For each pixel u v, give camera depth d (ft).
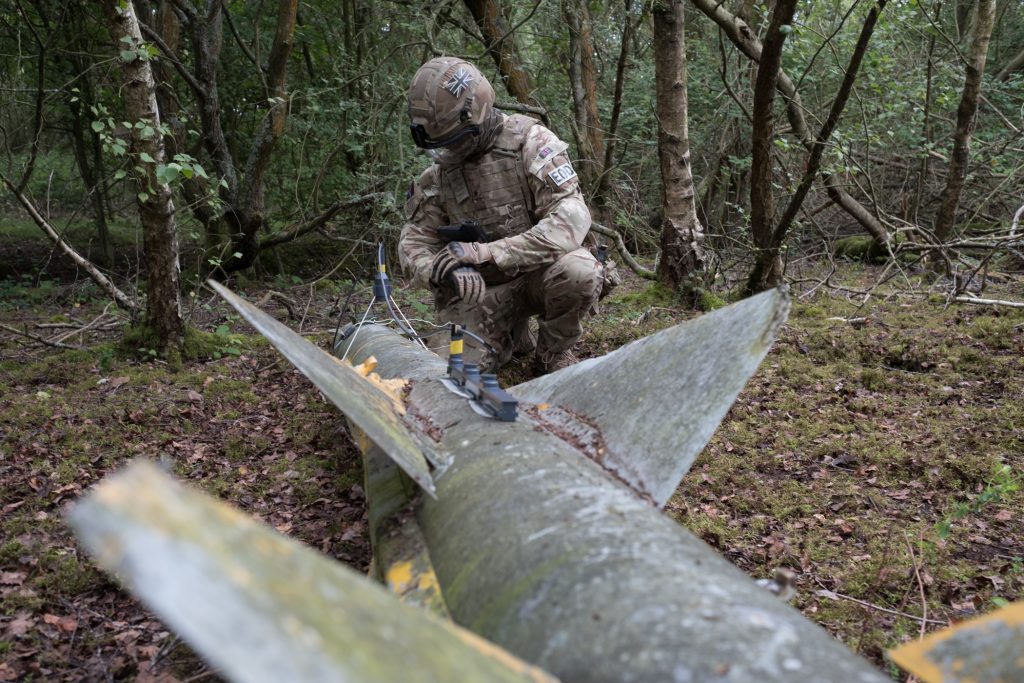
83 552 9.40
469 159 12.94
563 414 7.36
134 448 12.92
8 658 7.40
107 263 33.94
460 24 28.78
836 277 28.07
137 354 18.47
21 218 43.29
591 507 4.64
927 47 34.71
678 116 22.70
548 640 3.61
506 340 14.56
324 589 2.06
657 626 3.30
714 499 10.39
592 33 31.71
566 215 12.60
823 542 9.18
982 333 17.98
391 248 28.35
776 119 29.55
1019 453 11.48
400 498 6.47
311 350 6.61
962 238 27.86
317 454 12.66
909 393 14.57
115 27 16.51
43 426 13.87
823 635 3.30
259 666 1.65
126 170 18.13
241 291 28.45
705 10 22.91
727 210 41.91
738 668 2.90
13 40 29.96
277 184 37.45
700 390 6.13
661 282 23.71
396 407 7.29
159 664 7.23
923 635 7.14
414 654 2.04
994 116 36.19
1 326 19.88
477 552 4.74
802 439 12.41
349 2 34.45
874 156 36.50
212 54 27.76
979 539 9.07
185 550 1.75
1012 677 3.08
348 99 31.91
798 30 26.61
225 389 16.26
